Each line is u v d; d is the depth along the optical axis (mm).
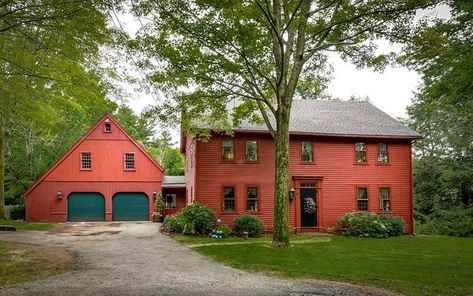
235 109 21234
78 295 8586
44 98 14367
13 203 44812
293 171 25578
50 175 31625
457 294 9812
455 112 33781
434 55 15914
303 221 25625
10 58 12219
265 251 15766
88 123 45312
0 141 27906
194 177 24750
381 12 15055
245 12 14195
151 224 28859
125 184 32719
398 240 22297
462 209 32344
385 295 9438
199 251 15766
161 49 15789
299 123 26453
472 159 34344
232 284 10047
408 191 27062
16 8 10469
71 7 10367
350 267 13039
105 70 12609
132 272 11359
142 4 11039
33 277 10602
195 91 18188
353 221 24203
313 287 9984
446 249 18516
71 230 24250
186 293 8883
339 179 26172
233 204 24578
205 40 15961
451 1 14586
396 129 27547
